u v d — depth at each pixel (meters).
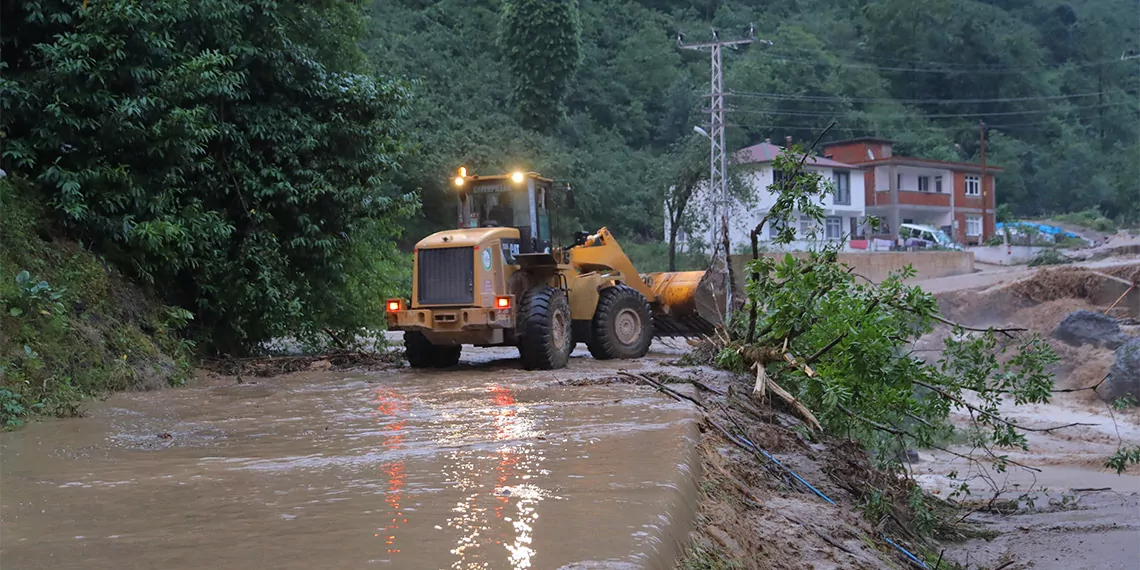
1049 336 25.36
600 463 5.41
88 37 11.22
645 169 56.56
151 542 3.80
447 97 51.47
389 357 14.20
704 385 9.33
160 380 10.53
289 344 15.85
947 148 75.25
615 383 9.93
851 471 8.08
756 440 7.85
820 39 89.62
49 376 8.98
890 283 8.71
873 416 8.41
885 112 79.75
